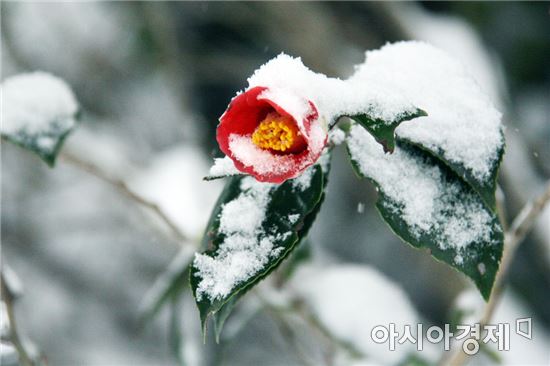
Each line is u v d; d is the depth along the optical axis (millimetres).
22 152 2029
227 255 649
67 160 860
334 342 999
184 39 2266
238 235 653
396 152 661
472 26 2166
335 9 1946
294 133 601
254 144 606
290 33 1775
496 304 792
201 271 646
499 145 653
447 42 1700
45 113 810
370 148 660
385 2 1687
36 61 2152
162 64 2033
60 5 2123
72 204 2252
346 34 1941
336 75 1771
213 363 1091
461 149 650
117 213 2201
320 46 1741
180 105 2031
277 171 602
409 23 1706
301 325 1160
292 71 612
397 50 677
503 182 1584
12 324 806
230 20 2141
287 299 1014
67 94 822
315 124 602
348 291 1030
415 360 992
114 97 2229
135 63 2131
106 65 2164
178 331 1022
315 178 660
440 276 1815
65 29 2129
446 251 651
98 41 2152
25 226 2229
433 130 653
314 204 656
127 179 1394
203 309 639
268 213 658
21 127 803
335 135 667
